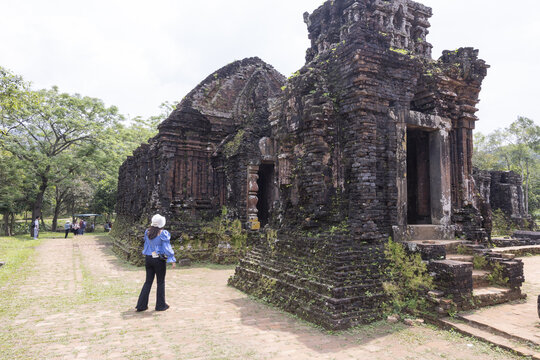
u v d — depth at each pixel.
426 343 5.03
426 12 9.54
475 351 4.71
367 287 6.11
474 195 8.99
